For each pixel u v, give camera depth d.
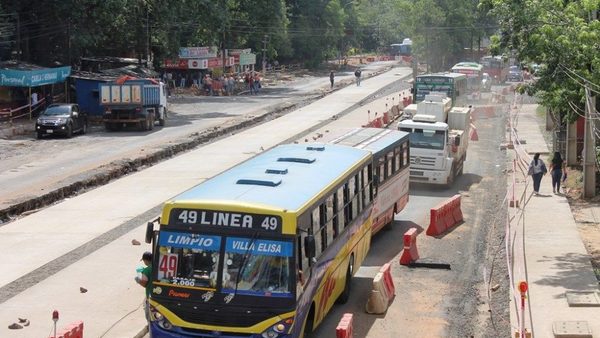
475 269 22.28
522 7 23.70
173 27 76.00
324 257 16.30
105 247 22.59
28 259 21.36
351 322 15.48
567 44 23.03
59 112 48.81
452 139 35.50
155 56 81.25
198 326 13.79
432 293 20.06
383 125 51.94
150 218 26.27
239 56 98.12
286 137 46.88
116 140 47.12
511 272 20.98
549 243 24.30
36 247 22.61
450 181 34.78
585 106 27.55
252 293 13.74
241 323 13.72
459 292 20.17
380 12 162.62
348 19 134.50
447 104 39.59
